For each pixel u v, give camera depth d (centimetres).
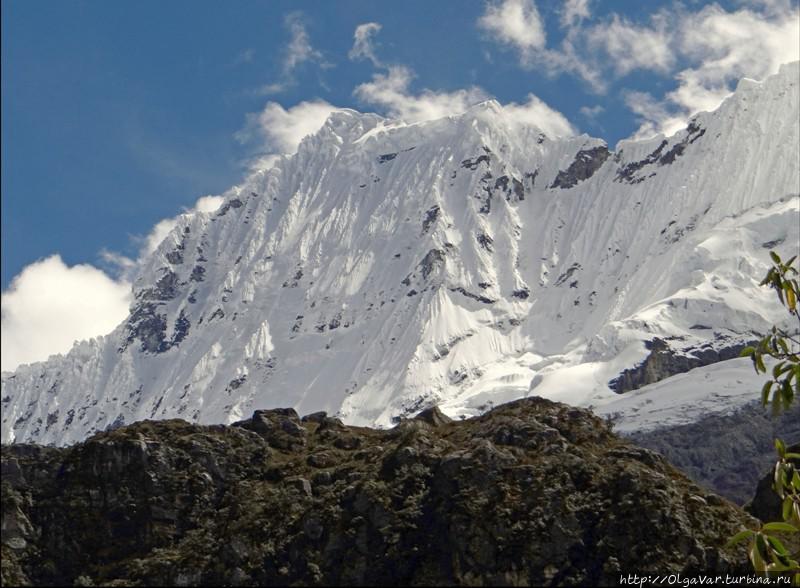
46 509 17550
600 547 15962
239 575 16500
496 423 18225
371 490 16875
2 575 16762
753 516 18650
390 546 16388
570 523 16162
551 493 16412
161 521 17475
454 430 18825
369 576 16275
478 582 15850
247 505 17438
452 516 16275
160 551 17125
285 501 17288
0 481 17762
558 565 15888
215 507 17725
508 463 16862
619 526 16088
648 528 16012
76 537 17362
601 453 17750
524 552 15950
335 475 17712
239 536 16812
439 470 16925
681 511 16212
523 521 16150
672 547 15888
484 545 16000
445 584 15962
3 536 17212
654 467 17475
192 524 17538
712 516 16388
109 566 17088
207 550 16900
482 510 16300
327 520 16750
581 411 18850
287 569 16512
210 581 16562
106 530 17425
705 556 15825
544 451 17412
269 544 16725
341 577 16338
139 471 17825
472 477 16700
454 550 16050
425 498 16838
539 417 18450
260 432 19188
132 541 17350
